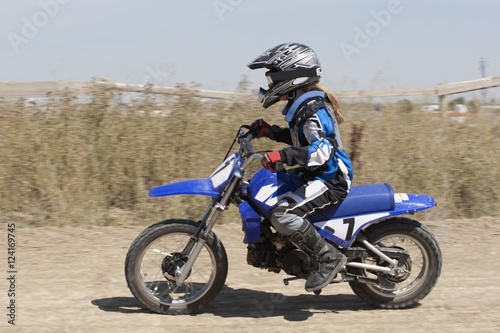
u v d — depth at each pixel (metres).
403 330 6.03
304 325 6.16
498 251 8.75
